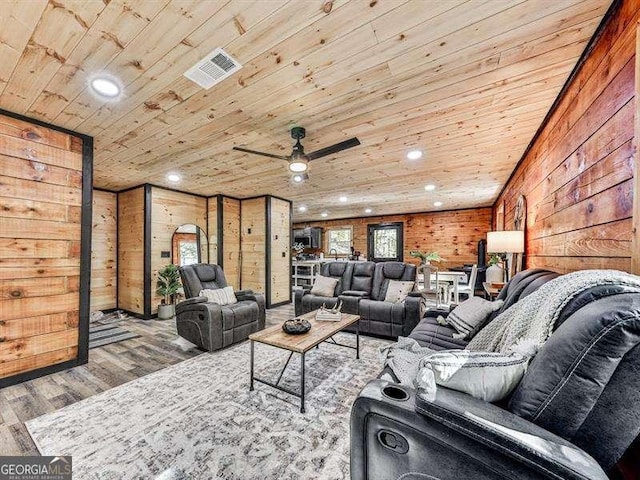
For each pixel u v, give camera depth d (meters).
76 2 1.27
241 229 5.95
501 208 5.42
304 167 2.65
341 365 2.73
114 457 1.53
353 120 2.44
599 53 1.49
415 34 1.47
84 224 2.76
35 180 2.48
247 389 2.28
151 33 1.46
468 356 0.98
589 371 0.77
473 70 1.78
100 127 2.58
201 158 3.39
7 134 2.34
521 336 1.27
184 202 5.31
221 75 1.81
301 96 2.07
